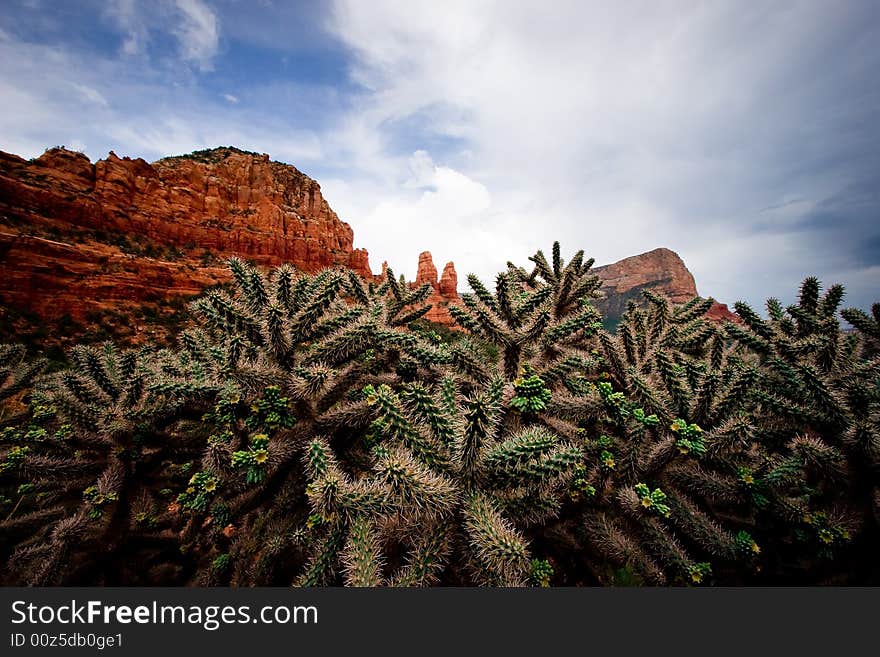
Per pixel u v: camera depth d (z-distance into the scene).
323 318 4.03
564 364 4.15
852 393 3.05
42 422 4.84
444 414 2.63
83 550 3.65
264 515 3.97
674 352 5.30
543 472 2.38
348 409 3.57
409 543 2.52
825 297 5.15
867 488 2.98
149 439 4.07
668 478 3.51
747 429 3.23
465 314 4.29
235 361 3.37
